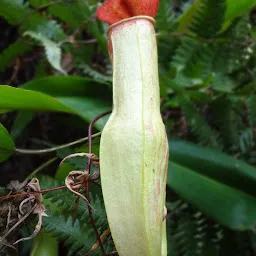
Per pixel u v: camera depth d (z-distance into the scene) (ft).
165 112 1.57
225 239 1.24
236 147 1.38
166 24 1.33
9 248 0.88
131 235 0.65
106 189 0.67
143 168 0.67
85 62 1.40
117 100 0.74
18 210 0.81
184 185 1.08
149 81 0.75
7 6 1.30
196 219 1.22
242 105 1.39
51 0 1.33
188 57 1.32
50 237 1.04
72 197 0.91
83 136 1.51
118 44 0.78
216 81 1.38
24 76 1.57
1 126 0.87
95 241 0.90
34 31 1.33
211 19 1.24
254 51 1.35
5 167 1.46
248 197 1.11
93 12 1.37
